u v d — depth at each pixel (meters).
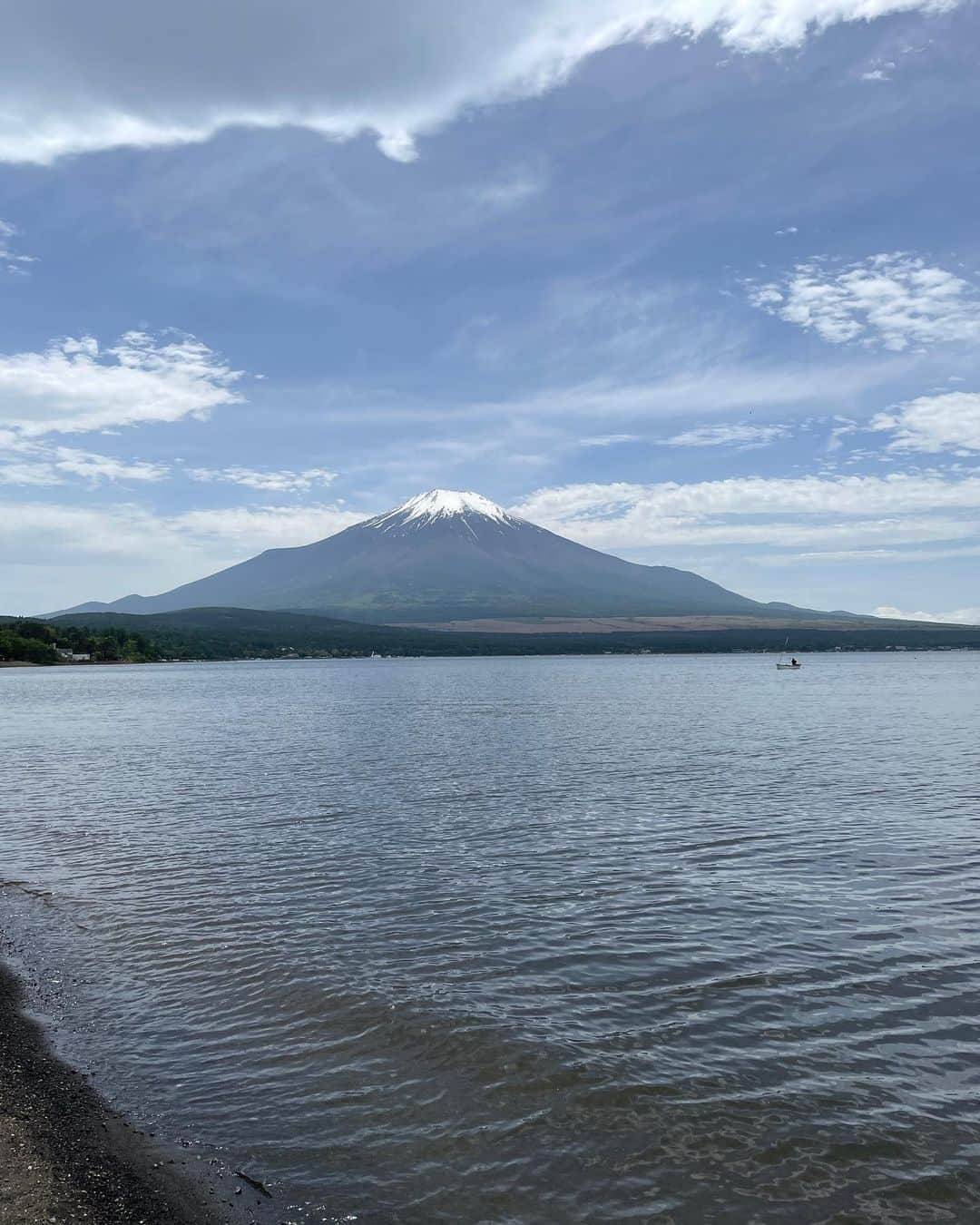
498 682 176.75
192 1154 12.07
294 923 21.86
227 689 163.00
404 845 30.39
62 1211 10.65
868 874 25.91
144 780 47.31
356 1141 12.41
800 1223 10.70
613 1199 11.16
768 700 113.25
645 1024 15.88
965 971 18.17
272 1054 15.01
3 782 47.31
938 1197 11.16
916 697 116.81
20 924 22.22
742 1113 13.01
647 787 42.38
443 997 17.09
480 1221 10.73
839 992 17.22
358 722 83.56
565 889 24.61
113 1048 15.31
